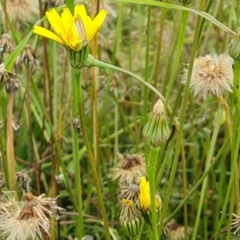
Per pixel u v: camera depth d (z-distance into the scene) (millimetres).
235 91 333
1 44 451
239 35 318
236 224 406
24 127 624
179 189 581
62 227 545
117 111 613
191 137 549
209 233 540
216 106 613
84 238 397
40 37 560
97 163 496
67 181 502
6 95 449
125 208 338
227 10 659
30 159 614
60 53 729
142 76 695
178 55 387
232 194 392
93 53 477
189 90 412
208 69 404
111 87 583
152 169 303
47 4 486
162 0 489
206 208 526
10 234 372
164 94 553
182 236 505
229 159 566
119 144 668
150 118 294
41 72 729
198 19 372
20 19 556
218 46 595
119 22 559
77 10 305
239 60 322
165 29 742
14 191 418
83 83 640
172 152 585
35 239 378
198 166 611
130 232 340
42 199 385
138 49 747
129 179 464
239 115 338
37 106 599
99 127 593
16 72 498
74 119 333
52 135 492
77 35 298
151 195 310
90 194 527
